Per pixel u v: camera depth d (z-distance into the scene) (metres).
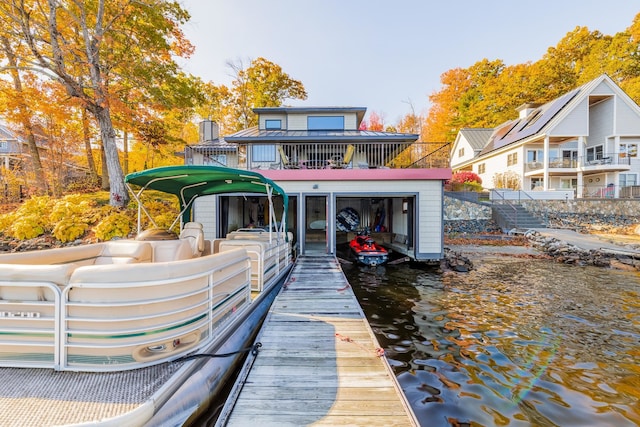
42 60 10.45
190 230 5.41
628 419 2.82
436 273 8.88
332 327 4.07
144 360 2.49
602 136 20.89
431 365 3.84
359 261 10.13
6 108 12.34
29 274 2.37
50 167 15.20
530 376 3.57
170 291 2.60
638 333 4.72
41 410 2.00
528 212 16.73
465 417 2.89
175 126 17.66
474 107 30.88
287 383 2.76
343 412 2.37
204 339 3.00
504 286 7.45
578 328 4.92
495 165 24.19
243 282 4.16
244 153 13.93
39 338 2.41
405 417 2.31
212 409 2.93
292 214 14.92
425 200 9.74
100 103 11.47
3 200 14.31
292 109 14.54
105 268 2.37
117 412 2.00
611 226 15.38
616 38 27.34
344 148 13.78
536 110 23.33
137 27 12.62
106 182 16.16
